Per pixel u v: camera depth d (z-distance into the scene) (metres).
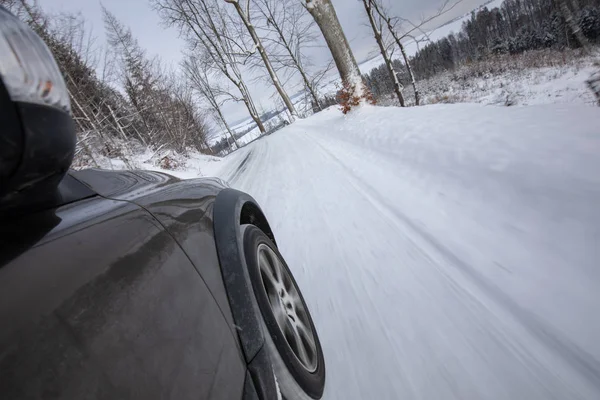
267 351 1.07
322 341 1.79
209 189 1.64
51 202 0.80
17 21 0.61
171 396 0.67
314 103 32.84
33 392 0.47
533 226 2.10
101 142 14.03
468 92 30.31
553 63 27.86
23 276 0.59
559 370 1.28
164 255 0.91
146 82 24.48
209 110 37.53
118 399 0.57
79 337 0.58
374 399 1.37
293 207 4.04
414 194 3.22
